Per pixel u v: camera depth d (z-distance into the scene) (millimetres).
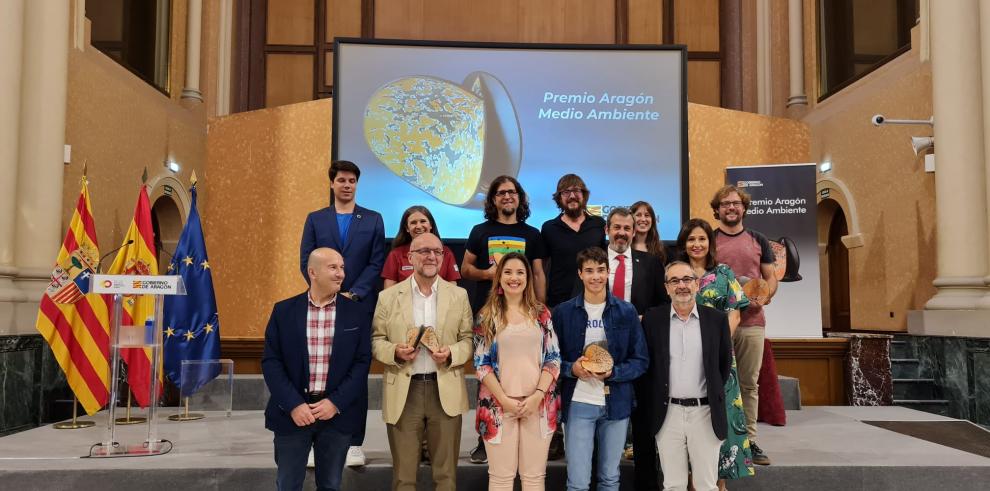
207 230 8258
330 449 2973
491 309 3154
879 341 6020
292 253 8117
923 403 5871
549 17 9672
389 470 3592
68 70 5816
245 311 8109
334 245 3842
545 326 3170
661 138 7605
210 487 3512
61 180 5582
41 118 5449
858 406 5891
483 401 3119
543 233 4031
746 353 3994
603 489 3197
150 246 5383
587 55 7672
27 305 5203
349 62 7609
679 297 3201
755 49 9336
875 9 7328
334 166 3914
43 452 3920
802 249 6801
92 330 5020
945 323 5820
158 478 3498
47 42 5504
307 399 2982
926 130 6379
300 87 9508
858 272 7543
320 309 3062
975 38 5715
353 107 7582
